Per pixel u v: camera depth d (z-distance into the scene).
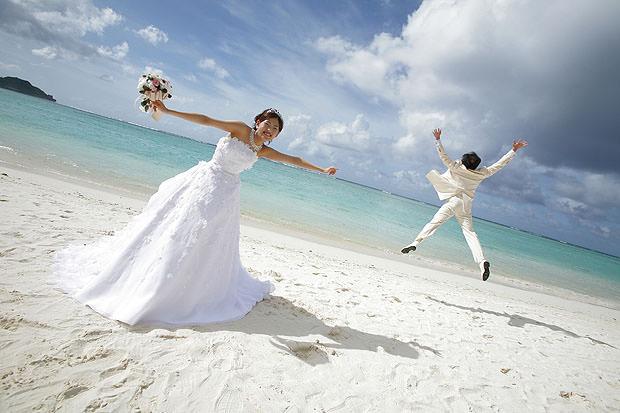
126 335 2.91
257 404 2.49
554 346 5.53
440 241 18.70
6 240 4.20
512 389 3.67
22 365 2.33
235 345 3.14
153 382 2.45
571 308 10.00
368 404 2.82
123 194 9.96
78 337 2.74
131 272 3.31
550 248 45.91
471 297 7.93
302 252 8.44
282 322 3.89
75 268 3.74
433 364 3.80
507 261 17.92
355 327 4.30
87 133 28.67
